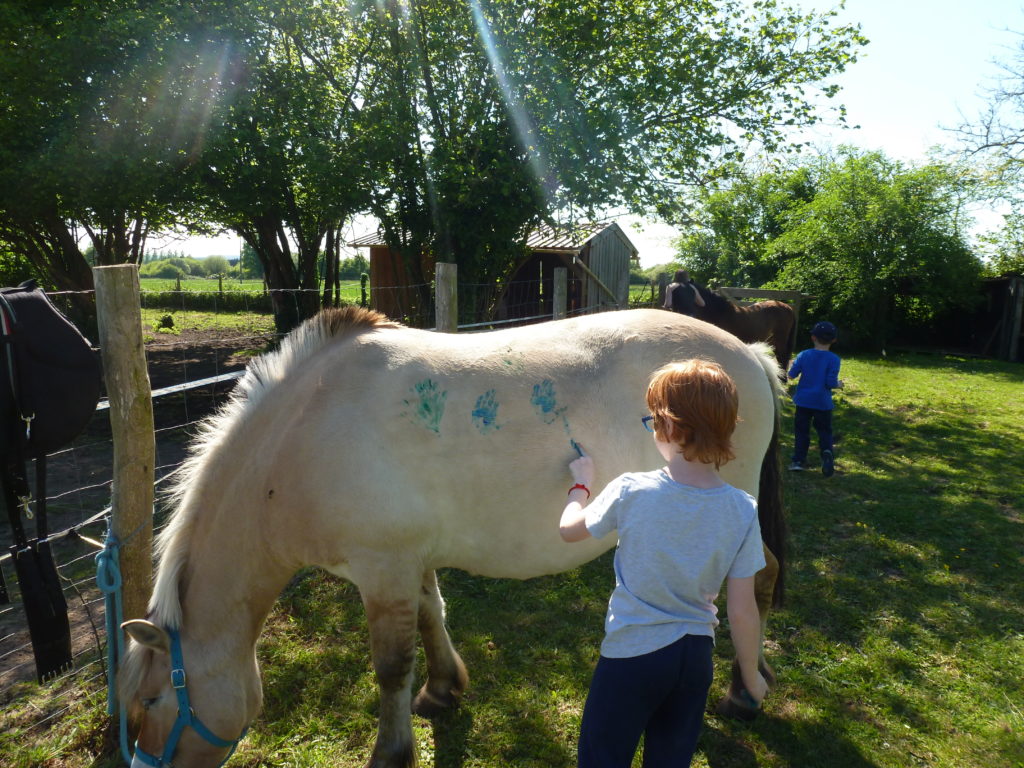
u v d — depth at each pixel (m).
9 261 14.05
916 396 9.50
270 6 8.92
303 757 2.39
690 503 1.48
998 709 2.67
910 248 14.31
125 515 2.34
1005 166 12.98
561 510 2.17
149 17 7.98
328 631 3.22
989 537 4.40
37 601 2.10
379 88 9.64
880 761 2.41
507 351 2.25
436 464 2.08
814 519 4.71
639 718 1.51
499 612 3.43
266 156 9.05
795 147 9.76
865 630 3.27
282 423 2.08
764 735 2.54
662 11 9.36
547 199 9.31
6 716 2.59
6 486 2.02
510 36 8.59
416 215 9.43
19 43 8.05
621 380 2.26
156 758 1.96
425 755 2.43
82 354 2.07
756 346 2.71
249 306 24.33
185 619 2.01
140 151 8.41
